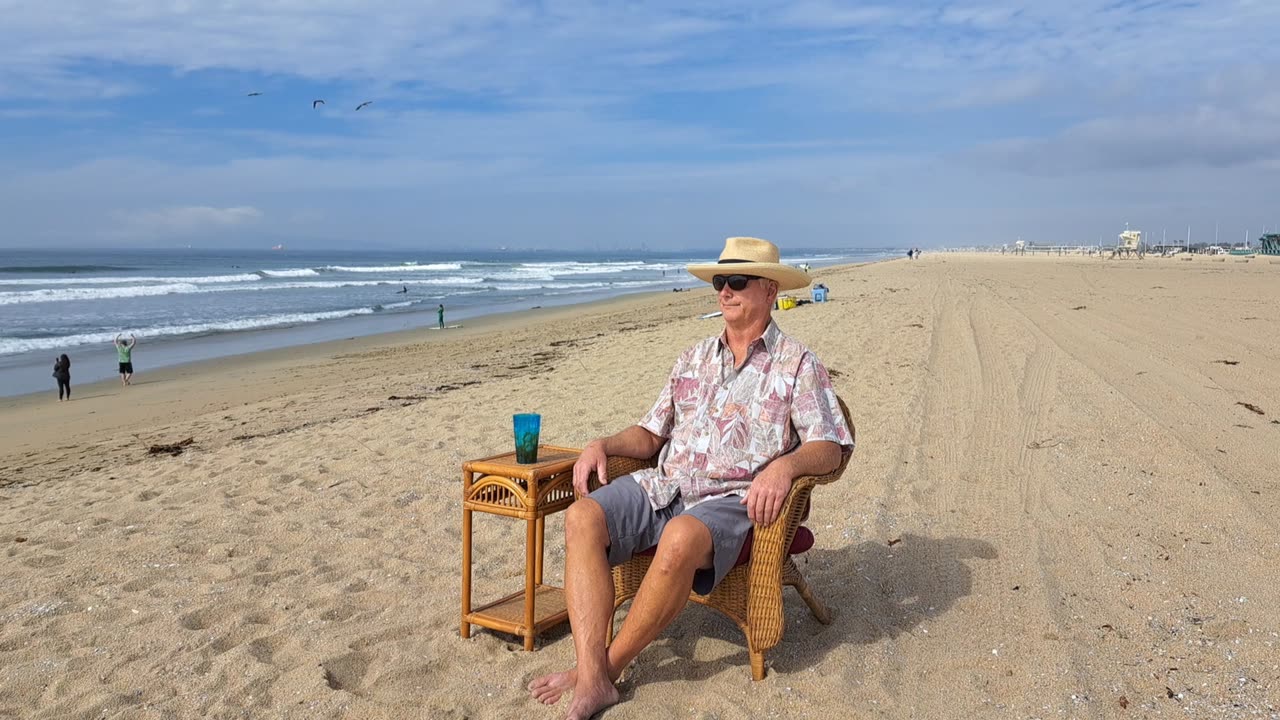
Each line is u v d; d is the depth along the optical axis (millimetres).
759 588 3105
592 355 13875
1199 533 4426
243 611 3980
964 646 3396
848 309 17203
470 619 3607
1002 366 9227
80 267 77250
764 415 3271
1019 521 4727
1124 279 29500
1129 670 3160
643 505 3287
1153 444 5945
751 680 3174
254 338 22984
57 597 4254
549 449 3984
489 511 3547
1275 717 2805
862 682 3133
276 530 5180
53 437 11312
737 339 3410
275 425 10164
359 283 54812
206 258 153250
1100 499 5012
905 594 3906
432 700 3092
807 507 3404
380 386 12992
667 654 3436
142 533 5277
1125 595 3795
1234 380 8195
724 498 3227
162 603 4098
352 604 4012
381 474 6398
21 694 3277
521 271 81375
